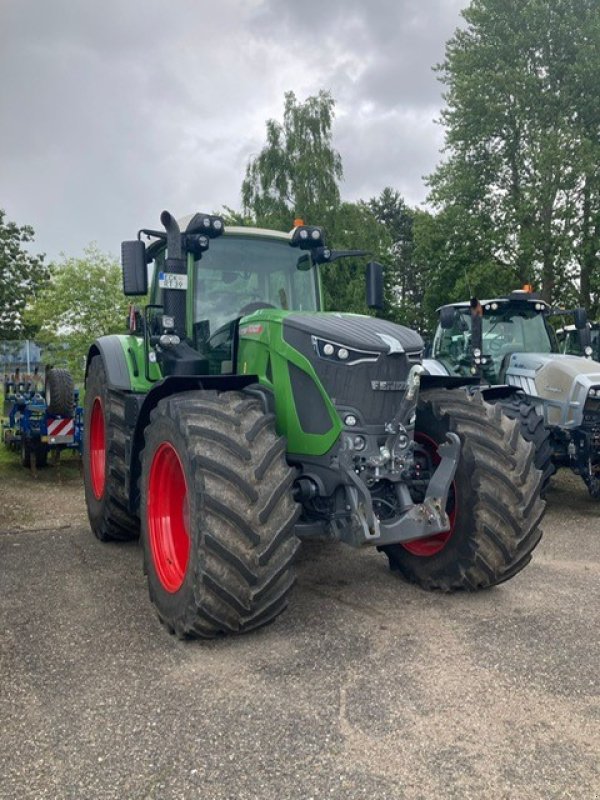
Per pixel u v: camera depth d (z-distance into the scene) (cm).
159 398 430
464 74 2423
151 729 277
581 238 2289
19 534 610
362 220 2717
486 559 411
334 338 385
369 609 409
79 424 980
